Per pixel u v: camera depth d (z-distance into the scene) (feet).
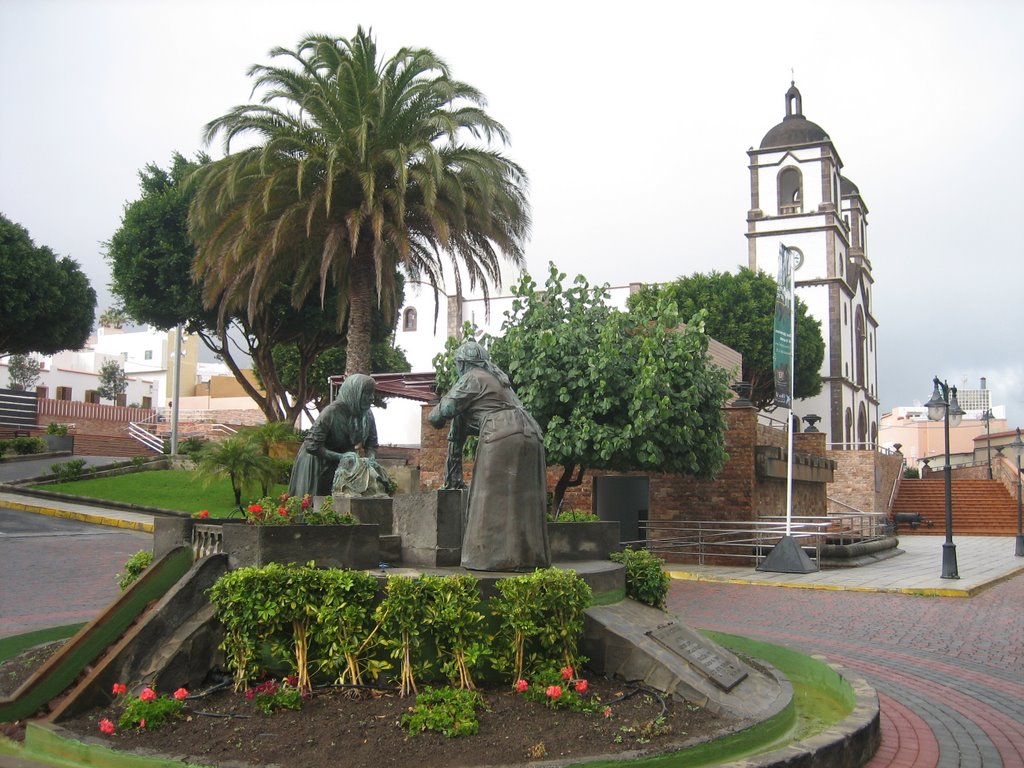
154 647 18.69
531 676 19.38
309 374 132.16
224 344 101.45
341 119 63.93
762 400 148.97
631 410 54.65
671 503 68.64
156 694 17.85
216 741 15.94
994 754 19.56
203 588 19.66
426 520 23.98
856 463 113.29
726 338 136.26
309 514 22.11
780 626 37.27
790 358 62.49
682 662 20.40
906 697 25.04
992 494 128.57
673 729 17.35
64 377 193.67
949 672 28.48
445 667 18.76
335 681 18.62
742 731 17.34
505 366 59.00
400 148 60.18
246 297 77.46
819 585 51.62
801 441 90.79
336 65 64.59
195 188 93.25
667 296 63.36
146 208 95.04
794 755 16.31
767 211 179.63
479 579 20.35
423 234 70.90
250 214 60.23
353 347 67.92
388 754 15.44
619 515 74.95
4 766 15.75
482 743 15.99
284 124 64.75
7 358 187.62
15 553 48.57
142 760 15.10
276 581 18.54
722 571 59.00
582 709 18.02
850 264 196.03
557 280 61.00
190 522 21.89
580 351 56.13
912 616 41.04
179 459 91.76
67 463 82.94
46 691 17.87
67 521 64.64
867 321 209.97
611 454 55.36
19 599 35.70
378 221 59.41
